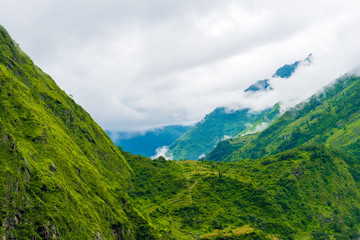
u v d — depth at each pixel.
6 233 90.44
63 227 108.19
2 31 195.88
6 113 129.62
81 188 141.62
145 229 174.62
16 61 192.00
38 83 199.00
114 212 161.50
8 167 101.19
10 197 96.56
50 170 124.75
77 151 175.75
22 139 126.12
